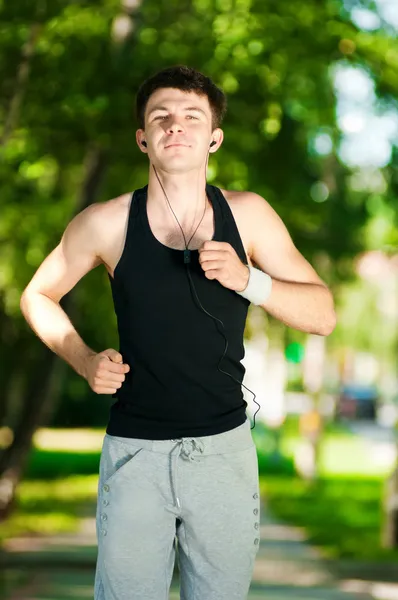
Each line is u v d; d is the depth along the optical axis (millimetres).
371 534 22188
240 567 4625
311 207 20906
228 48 15703
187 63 15680
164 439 4516
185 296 4465
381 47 17047
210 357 4508
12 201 21453
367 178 23734
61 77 15781
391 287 59031
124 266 4523
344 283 28031
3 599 13727
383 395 85188
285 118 19688
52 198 22812
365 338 60906
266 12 16125
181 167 4500
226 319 4516
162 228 4574
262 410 47781
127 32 16484
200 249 4359
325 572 17250
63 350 4723
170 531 4594
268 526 23781
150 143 4562
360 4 17547
